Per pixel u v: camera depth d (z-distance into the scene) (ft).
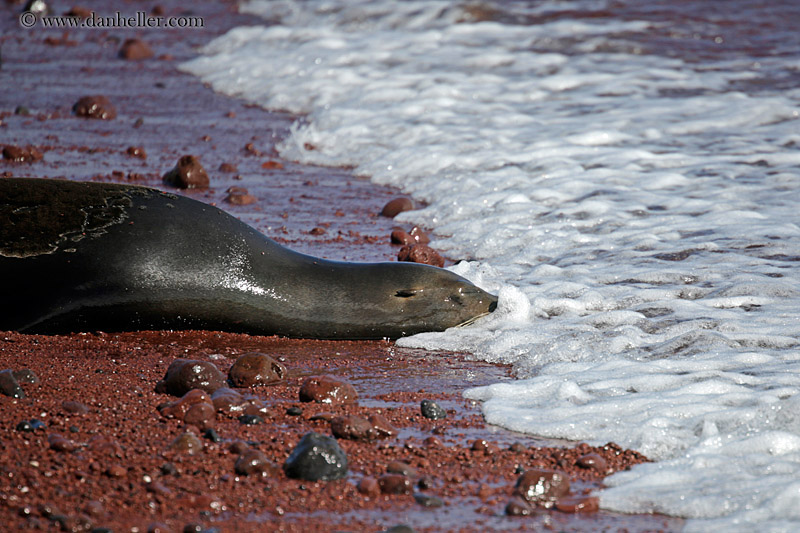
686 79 196.34
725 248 104.27
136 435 60.13
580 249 107.76
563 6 273.75
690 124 162.71
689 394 67.72
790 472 55.72
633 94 185.98
